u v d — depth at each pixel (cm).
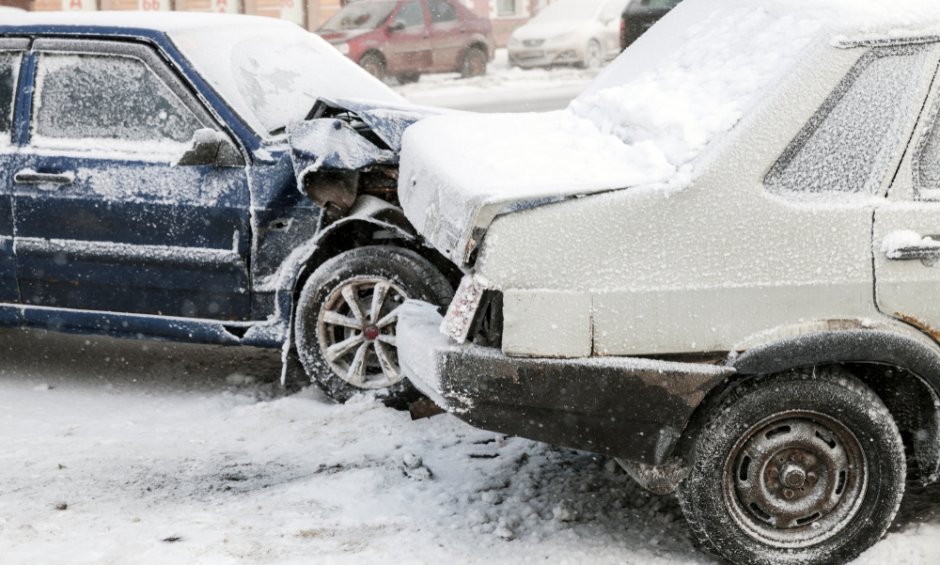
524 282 438
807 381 458
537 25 2886
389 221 655
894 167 459
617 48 2898
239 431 633
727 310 445
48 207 679
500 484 552
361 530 502
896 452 466
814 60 457
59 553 471
